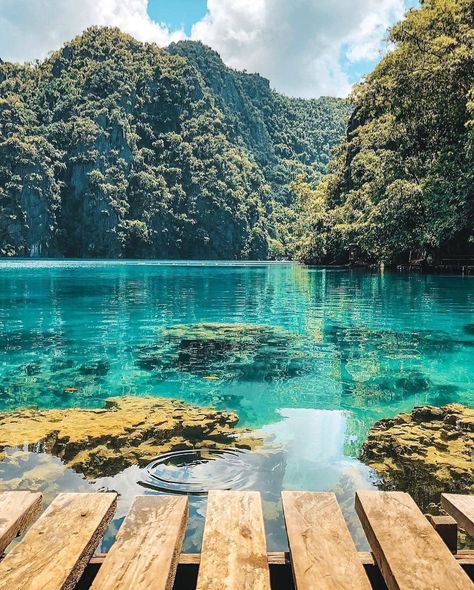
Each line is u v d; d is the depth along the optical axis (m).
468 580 1.34
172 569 1.43
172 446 3.56
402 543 1.50
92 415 4.24
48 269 32.41
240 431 3.97
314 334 8.66
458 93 20.16
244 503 1.77
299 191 69.56
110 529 2.39
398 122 24.86
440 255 24.44
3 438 3.63
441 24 20.69
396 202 23.31
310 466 3.26
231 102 164.50
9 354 7.08
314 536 1.55
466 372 6.12
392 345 7.73
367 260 35.06
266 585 1.32
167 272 30.91
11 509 1.66
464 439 3.69
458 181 19.95
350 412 4.60
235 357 6.95
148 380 5.74
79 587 1.53
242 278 24.62
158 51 126.62
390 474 3.14
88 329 9.16
